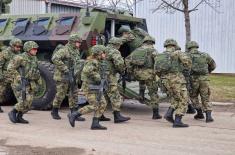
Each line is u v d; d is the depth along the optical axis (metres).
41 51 10.27
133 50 9.23
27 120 8.20
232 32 19.95
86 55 9.24
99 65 7.31
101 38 9.30
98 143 6.30
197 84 8.16
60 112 9.34
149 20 21.72
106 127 7.45
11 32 10.20
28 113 9.03
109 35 9.70
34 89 7.89
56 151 5.85
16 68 7.71
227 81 15.77
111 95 7.95
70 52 8.09
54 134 6.94
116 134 6.94
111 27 9.61
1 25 10.48
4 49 9.52
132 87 8.97
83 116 8.77
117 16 9.59
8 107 10.07
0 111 9.17
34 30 9.88
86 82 7.25
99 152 5.79
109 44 7.95
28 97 7.79
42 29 9.77
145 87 8.52
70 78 8.08
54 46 9.80
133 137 6.71
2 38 10.23
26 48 7.75
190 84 8.22
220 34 20.17
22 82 7.71
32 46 7.73
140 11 21.88
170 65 7.51
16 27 10.16
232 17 19.91
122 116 8.09
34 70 7.80
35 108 9.42
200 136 6.82
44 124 7.82
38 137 6.71
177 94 7.50
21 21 10.20
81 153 5.75
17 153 5.76
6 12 12.26
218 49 20.23
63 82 8.16
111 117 8.66
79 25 9.35
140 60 8.24
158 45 21.62
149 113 9.23
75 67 8.12
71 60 8.09
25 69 7.71
